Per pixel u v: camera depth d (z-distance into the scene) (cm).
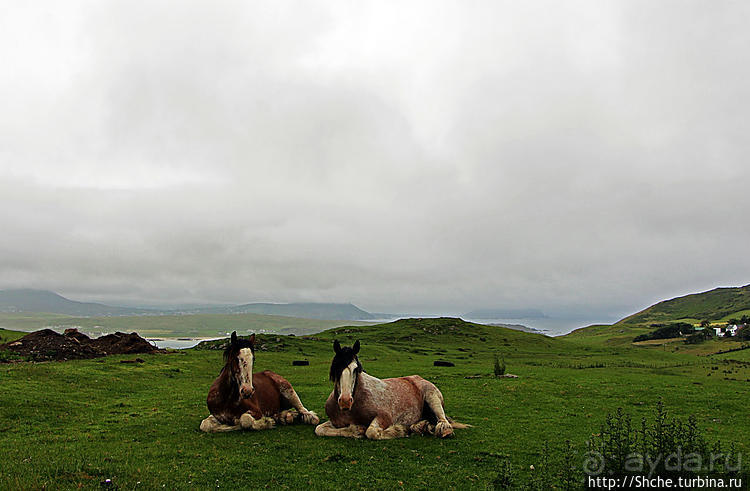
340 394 1072
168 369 2852
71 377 2119
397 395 1179
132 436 1151
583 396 2042
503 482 813
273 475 831
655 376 3158
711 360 5903
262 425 1191
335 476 837
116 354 3444
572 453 1017
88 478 723
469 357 5991
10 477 696
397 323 10744
